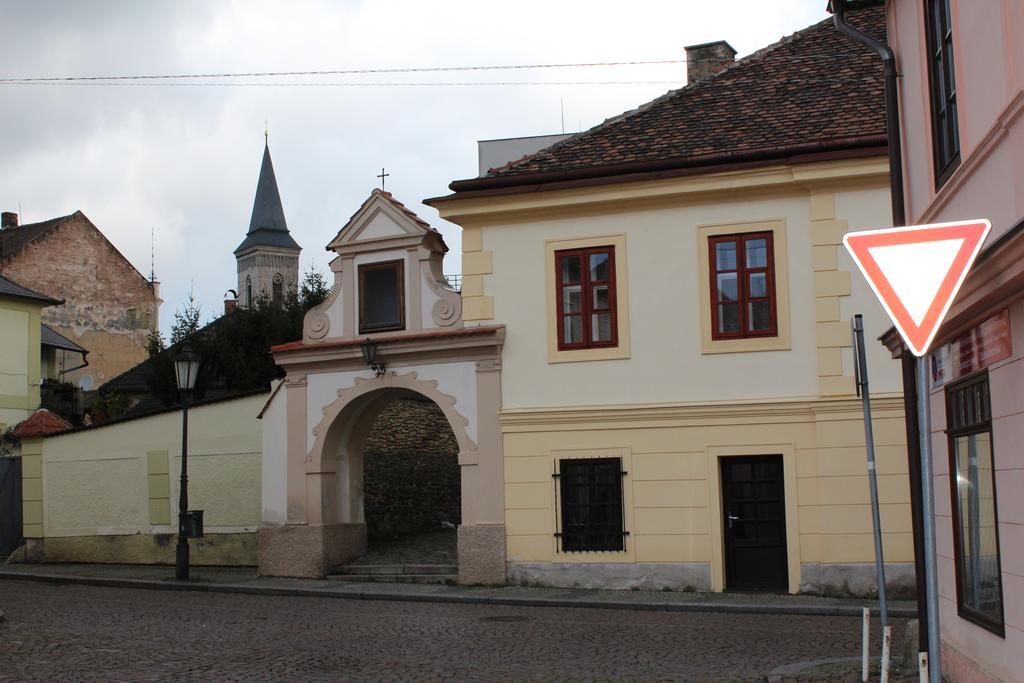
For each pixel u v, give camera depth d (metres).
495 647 14.15
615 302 20.94
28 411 38.19
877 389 19.25
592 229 21.19
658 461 20.33
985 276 8.64
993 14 8.95
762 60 22.98
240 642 14.59
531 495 21.11
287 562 23.19
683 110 22.22
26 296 38.06
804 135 20.09
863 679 10.91
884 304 6.65
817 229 19.73
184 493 23.06
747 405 19.84
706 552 19.92
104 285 59.84
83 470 27.19
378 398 23.58
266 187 113.50
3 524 28.58
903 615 16.97
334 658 13.30
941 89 11.05
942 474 11.26
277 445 23.72
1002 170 8.84
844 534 19.14
